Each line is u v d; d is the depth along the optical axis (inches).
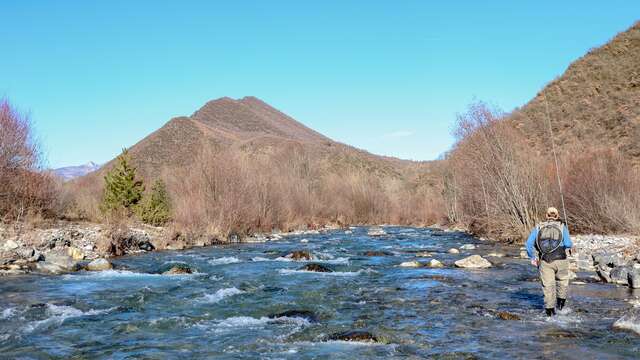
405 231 1670.8
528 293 521.7
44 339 370.9
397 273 685.9
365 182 2522.1
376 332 380.8
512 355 317.4
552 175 1104.2
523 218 1068.5
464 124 1179.9
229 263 812.6
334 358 323.0
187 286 592.4
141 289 567.8
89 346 354.6
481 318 417.4
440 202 2175.2
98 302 499.8
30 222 944.9
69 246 873.5
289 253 911.7
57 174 1144.2
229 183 1338.6
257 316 445.7
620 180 1011.9
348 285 595.5
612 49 2226.9
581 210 1038.4
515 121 2046.0
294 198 1888.5
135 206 1240.8
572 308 437.1
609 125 1702.8
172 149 4618.6
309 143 4862.2
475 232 1347.2
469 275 650.2
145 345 357.1
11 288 571.8
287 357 327.6
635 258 657.6
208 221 1224.8
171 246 1055.0
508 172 1084.5
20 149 1011.9
